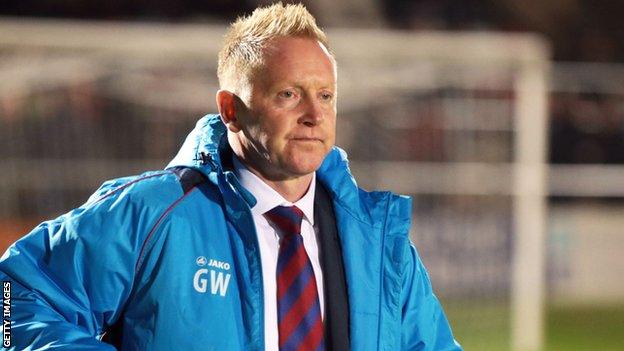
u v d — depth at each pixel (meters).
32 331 5.50
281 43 5.60
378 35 20.42
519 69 20.81
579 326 22.34
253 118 5.67
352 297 5.87
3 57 19.03
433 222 20.78
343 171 6.04
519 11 32.50
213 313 5.57
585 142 25.70
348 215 6.00
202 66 19.58
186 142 6.04
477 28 31.45
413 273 6.21
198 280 5.60
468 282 21.02
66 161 19.25
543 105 20.98
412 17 30.78
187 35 19.53
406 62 20.44
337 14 29.52
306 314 5.70
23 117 19.11
